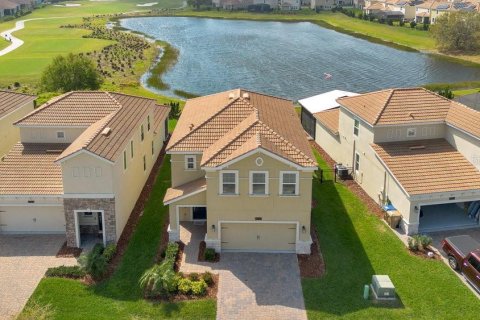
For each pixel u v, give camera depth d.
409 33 139.88
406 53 116.00
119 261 32.56
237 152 31.67
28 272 31.50
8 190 34.81
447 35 116.75
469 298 29.11
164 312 27.88
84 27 152.38
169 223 35.28
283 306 28.47
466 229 36.44
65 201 33.41
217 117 36.78
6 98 45.81
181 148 35.03
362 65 103.31
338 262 32.53
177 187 35.75
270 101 43.03
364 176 41.94
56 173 36.16
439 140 40.12
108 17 181.12
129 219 37.62
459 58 110.31
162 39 135.00
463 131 37.72
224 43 129.00
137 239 35.06
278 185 31.91
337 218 37.91
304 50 119.31
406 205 35.56
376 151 38.84
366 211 38.97
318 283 30.47
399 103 40.72
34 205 35.12
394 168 37.19
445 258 33.00
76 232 34.03
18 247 34.34
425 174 36.66
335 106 53.75
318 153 50.47
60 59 70.19
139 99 44.78
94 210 33.66
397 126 39.28
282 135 34.50
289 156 31.66
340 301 28.92
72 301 28.73
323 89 84.69
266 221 32.81
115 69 96.00
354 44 127.75
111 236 34.19
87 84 70.06
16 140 45.25
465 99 46.28
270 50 119.06
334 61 106.88
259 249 33.84
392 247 34.25
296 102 75.88
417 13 157.12
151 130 45.78
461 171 37.03
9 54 107.38
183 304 28.47
